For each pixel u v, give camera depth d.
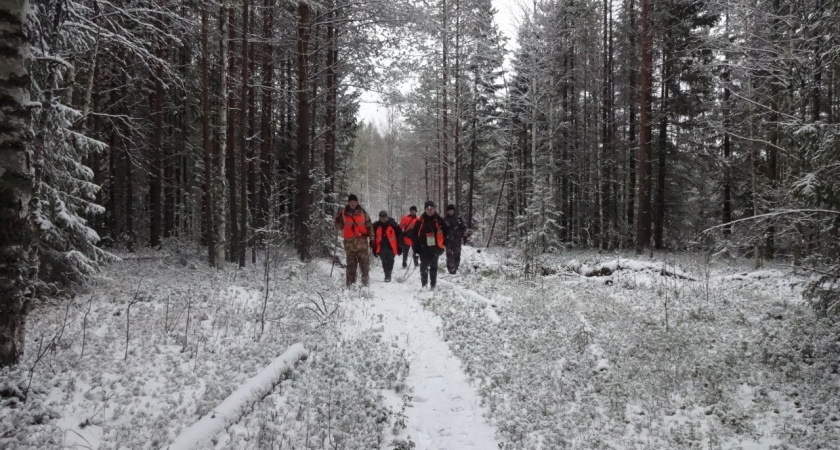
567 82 24.41
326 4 15.45
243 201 14.34
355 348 6.16
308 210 14.41
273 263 13.25
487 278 13.11
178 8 12.55
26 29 4.12
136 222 23.48
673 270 12.18
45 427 3.52
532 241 14.62
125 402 4.11
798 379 5.38
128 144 18.52
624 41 21.72
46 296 7.63
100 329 6.25
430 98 24.92
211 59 15.13
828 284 6.14
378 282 11.95
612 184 24.92
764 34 12.27
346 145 27.06
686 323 7.69
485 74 27.47
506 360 6.03
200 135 21.05
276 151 22.56
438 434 4.23
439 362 6.00
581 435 4.30
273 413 4.11
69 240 8.17
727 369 5.68
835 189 5.48
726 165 19.66
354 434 3.96
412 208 14.70
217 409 3.84
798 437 4.20
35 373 4.37
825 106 12.70
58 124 6.75
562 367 5.88
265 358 5.44
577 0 23.05
